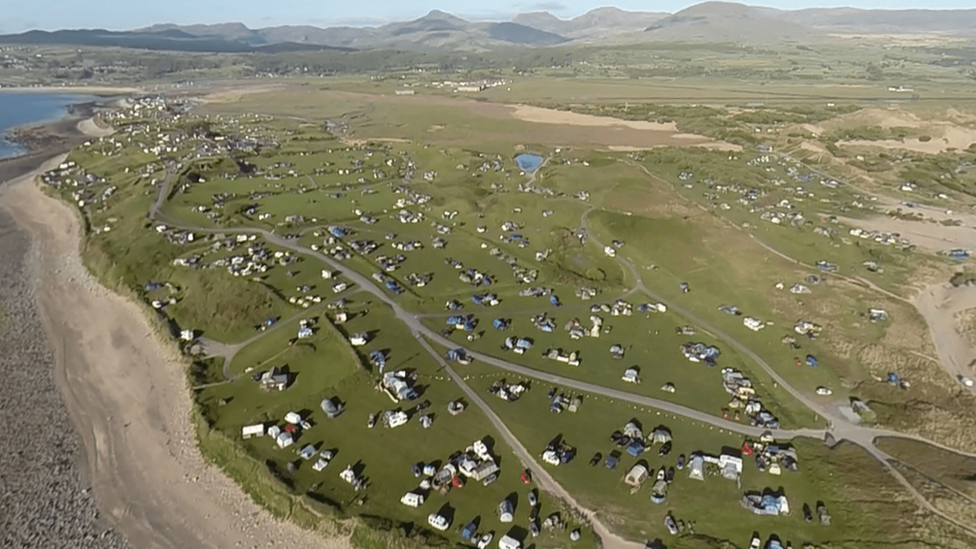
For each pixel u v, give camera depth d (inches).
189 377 4114.2
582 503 2979.8
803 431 3555.6
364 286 5305.1
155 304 5132.9
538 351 4333.2
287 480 3139.8
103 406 3939.5
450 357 4217.5
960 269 5615.2
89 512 3097.9
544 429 3501.5
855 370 4165.8
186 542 2920.8
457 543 2768.2
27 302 5359.3
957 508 2940.5
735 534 2810.0
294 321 4734.3
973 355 4315.9
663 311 4968.0
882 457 3348.9
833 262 5797.2
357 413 3634.4
